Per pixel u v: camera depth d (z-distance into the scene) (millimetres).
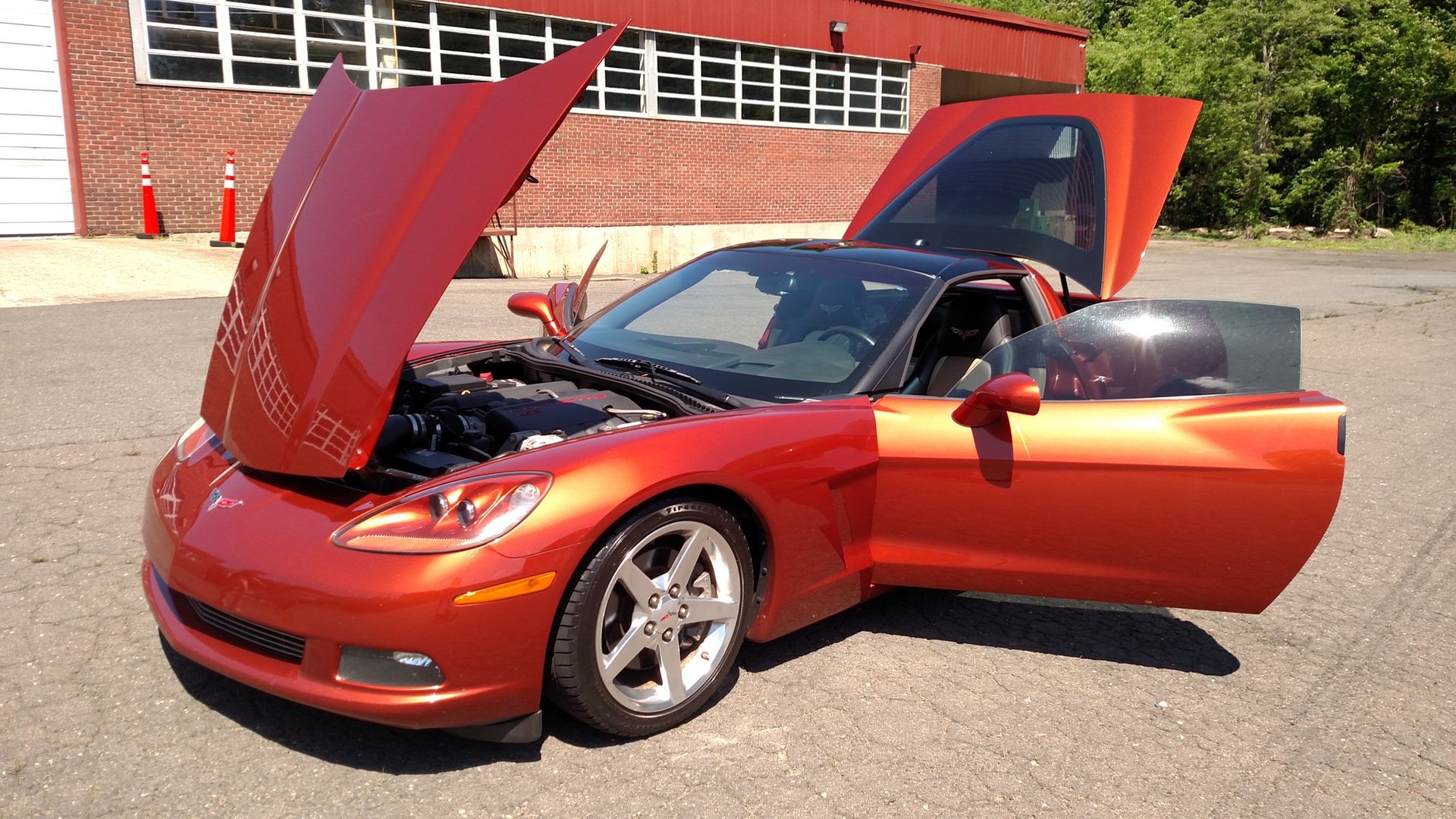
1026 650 3318
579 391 3383
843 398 3221
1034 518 3051
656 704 2652
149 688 2777
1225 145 31891
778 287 3828
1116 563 3057
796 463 2857
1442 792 2590
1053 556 3084
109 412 5527
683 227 20281
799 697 2914
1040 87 28781
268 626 2348
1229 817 2445
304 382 2711
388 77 15859
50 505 4121
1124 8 44219
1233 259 23141
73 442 4961
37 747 2479
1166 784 2570
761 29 20688
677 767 2531
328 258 2957
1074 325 3207
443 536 2316
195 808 2281
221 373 3074
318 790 2365
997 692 3010
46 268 10625
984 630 3451
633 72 19047
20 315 8383
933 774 2555
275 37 14625
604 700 2535
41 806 2258
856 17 22328
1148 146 3992
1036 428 3035
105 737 2535
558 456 2504
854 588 3172
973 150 4641
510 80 2982
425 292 2654
